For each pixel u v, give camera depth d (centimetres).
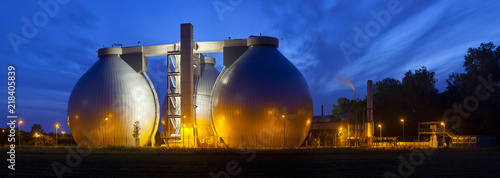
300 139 5469
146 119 6016
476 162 3153
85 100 5800
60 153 4112
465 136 5981
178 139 5759
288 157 3616
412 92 8106
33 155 3859
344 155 3862
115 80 5916
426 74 8100
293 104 5284
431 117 7844
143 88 6109
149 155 3862
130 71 6141
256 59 5497
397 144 5891
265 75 5309
